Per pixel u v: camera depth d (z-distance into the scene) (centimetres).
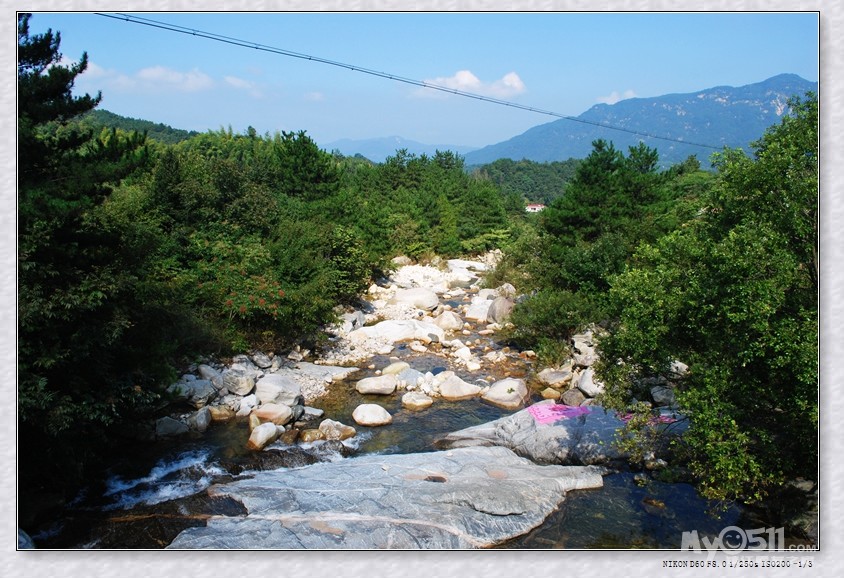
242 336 2089
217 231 2444
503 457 1510
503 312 3092
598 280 2483
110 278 1136
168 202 2388
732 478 915
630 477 1419
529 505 1237
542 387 2152
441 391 2088
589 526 1210
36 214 1045
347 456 1585
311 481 1343
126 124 11356
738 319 859
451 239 5691
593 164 3150
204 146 8819
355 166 11094
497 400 2000
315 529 1126
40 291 1013
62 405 1047
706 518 1227
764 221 952
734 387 930
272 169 4116
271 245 2466
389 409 1941
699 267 1004
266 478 1393
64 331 1098
